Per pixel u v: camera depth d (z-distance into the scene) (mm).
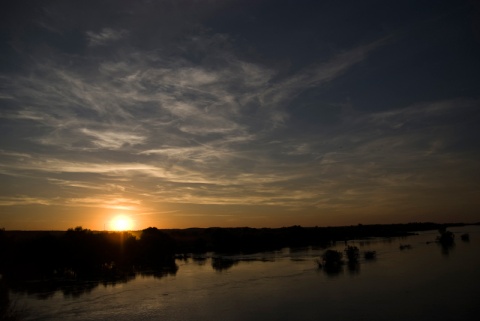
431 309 29859
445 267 49938
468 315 28031
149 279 53094
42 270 59219
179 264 71625
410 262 56938
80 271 60938
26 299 39625
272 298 36781
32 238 63156
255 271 56969
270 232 137000
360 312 30031
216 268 63562
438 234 150250
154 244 75562
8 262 59469
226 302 36000
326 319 28719
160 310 33781
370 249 82188
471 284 38188
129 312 33344
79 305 36375
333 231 150500
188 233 164125
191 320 30266
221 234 112375
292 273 52750
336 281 44250
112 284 49250
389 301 33000
